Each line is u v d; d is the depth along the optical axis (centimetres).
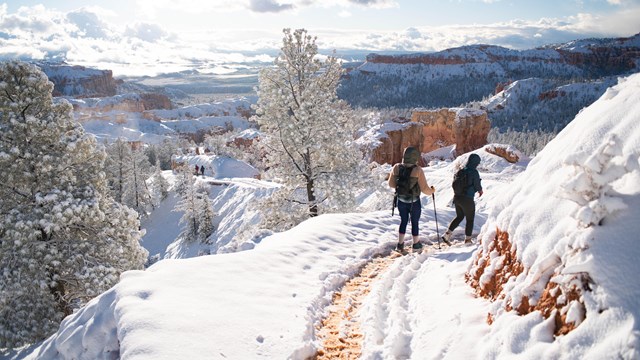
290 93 1586
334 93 1652
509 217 426
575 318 272
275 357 374
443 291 495
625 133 331
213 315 423
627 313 244
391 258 727
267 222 1622
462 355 343
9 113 1300
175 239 5519
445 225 1023
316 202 1603
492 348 320
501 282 403
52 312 1334
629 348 227
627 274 258
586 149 355
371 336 427
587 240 286
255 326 416
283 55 1570
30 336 1290
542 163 439
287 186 1636
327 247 736
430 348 381
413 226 736
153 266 557
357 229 881
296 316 452
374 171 1694
